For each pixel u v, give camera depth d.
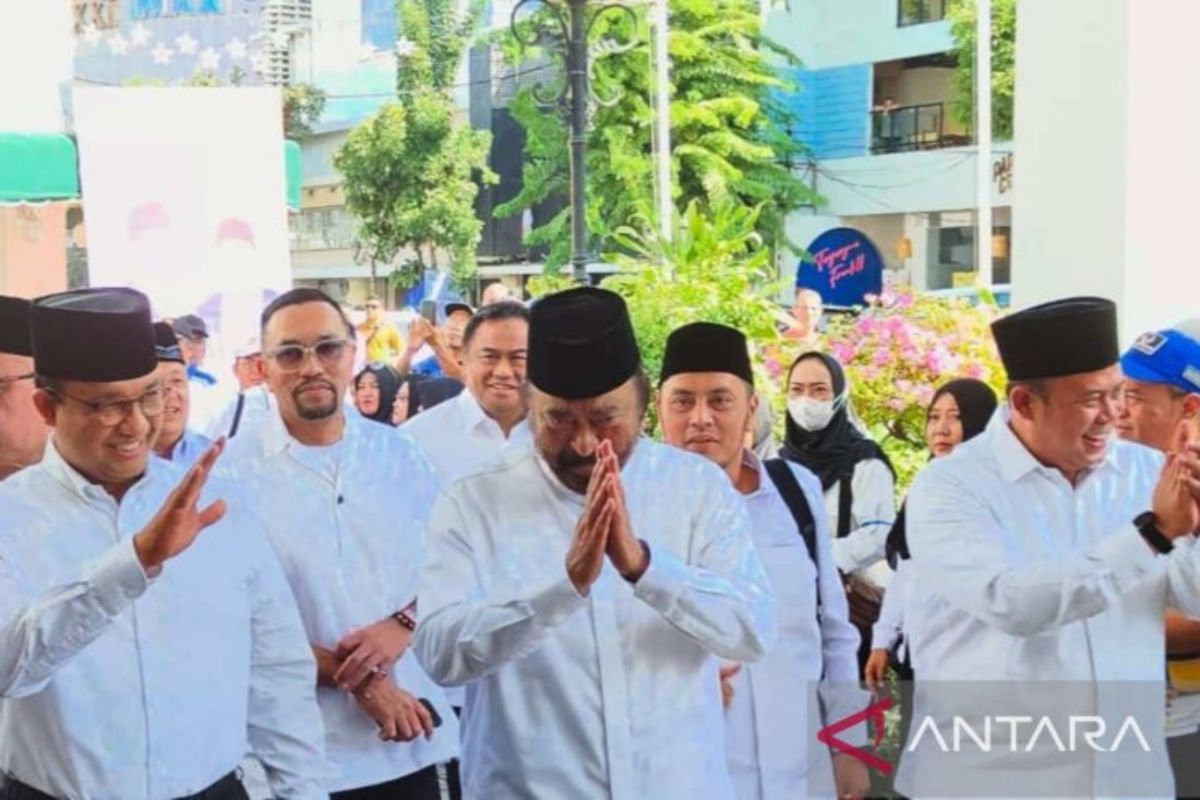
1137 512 3.15
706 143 26.33
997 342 3.17
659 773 2.87
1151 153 5.48
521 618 2.71
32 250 9.98
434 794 4.16
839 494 5.05
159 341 4.17
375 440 4.22
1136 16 5.39
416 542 4.13
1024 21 5.69
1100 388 3.02
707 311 7.27
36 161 8.38
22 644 2.65
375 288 31.09
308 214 33.47
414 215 28.72
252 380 6.96
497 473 2.98
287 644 3.15
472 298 29.30
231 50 28.86
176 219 8.03
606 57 23.45
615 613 2.88
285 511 4.00
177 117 8.02
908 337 6.43
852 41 32.66
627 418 2.85
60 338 2.80
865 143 32.62
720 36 26.89
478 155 29.33
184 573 2.93
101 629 2.66
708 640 2.78
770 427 5.06
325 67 32.12
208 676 2.95
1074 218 5.59
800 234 32.41
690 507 3.00
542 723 2.87
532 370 2.85
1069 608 2.86
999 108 28.45
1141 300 5.49
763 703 3.65
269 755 3.12
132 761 2.85
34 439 3.58
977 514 3.09
